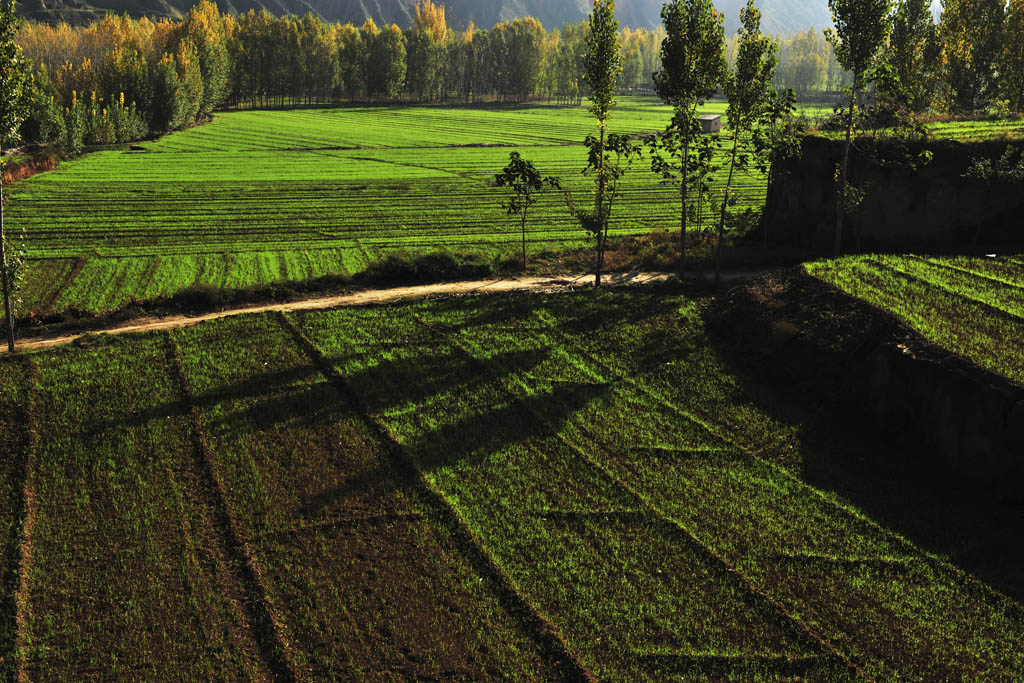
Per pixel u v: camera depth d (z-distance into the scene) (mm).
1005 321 31156
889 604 20312
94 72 137250
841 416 29406
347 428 29453
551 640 19281
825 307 33812
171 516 24125
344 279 48625
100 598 20766
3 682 18047
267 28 187875
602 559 22312
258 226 70000
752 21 44281
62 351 36344
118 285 51125
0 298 46000
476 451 27891
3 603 20531
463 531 23453
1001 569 21391
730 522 23875
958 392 25453
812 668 18344
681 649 18984
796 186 51125
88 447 27859
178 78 141750
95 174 95500
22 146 101562
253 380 33438
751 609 20297
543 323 39938
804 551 22438
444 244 63094
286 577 21531
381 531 23562
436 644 19250
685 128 46156
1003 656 18516
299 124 156250
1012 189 45875
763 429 29031
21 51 35656
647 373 33906
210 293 44844
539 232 67500
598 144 47031
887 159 46781
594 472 26562
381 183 92875
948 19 73062
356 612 20297
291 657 18766
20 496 24891
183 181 92500
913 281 36594
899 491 25000
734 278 47000
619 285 46188
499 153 119625
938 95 78125
